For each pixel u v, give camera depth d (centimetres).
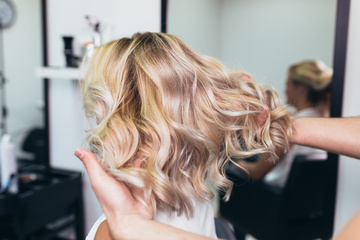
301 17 163
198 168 53
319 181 158
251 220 196
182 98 51
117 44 54
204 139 51
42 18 164
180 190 50
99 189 38
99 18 153
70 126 172
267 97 65
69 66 157
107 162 45
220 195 204
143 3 143
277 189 185
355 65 116
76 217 169
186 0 145
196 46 152
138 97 52
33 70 169
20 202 135
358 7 113
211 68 57
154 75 50
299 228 172
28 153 175
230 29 159
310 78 156
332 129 60
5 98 170
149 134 48
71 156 175
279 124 61
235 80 61
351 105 119
